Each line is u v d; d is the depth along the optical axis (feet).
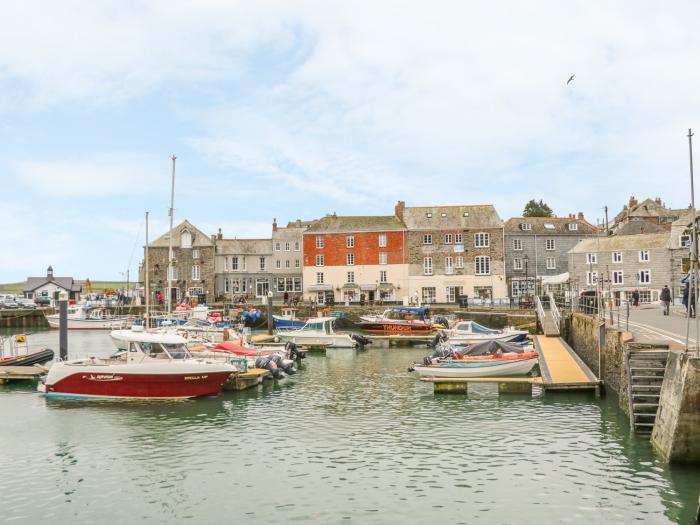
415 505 47.44
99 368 85.61
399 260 248.93
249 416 76.38
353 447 62.49
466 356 102.89
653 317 109.09
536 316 175.11
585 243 229.45
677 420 50.31
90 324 208.54
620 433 63.93
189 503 48.88
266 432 68.80
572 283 209.87
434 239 248.32
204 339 129.08
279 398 87.56
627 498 47.01
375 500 48.60
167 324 158.51
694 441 50.19
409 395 88.74
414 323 181.37
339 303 248.93
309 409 80.18
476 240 246.06
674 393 51.72
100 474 55.62
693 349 56.08
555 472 53.42
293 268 275.39
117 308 235.81
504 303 230.89
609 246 221.66
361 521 44.91
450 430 68.18
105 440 66.18
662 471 51.08
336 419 74.43
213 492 51.03
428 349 151.84
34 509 48.16
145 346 88.53
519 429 67.67
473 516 45.24
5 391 92.48
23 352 129.80
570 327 138.21
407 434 66.95
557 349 112.06
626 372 68.18
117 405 82.69
